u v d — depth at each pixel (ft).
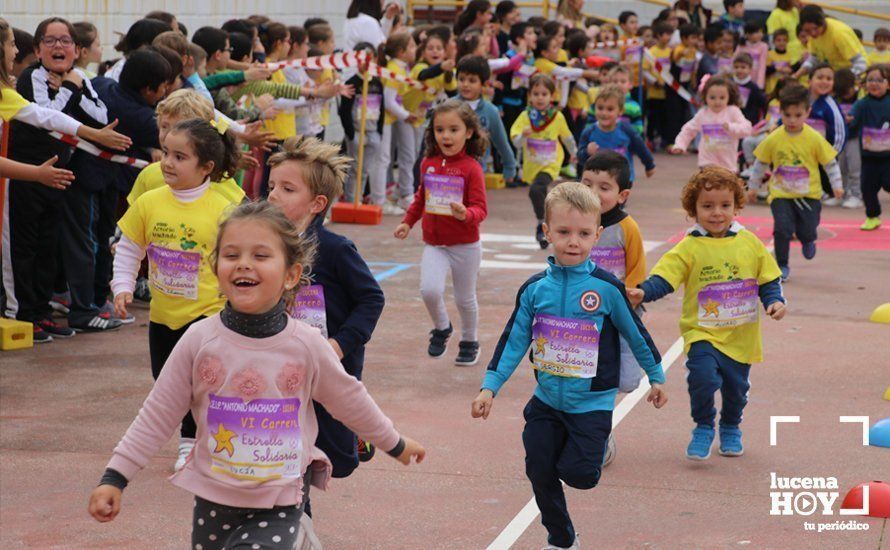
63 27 33.01
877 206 54.44
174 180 22.62
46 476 23.41
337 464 18.37
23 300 34.04
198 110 23.85
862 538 20.20
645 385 29.68
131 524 20.92
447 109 31.01
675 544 19.93
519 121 49.60
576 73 69.36
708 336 24.27
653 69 84.84
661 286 24.07
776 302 23.80
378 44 59.16
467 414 27.58
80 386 29.78
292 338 14.44
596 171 24.63
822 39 72.69
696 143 88.07
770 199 43.65
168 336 23.24
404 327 36.17
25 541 20.11
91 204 34.99
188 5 55.42
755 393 28.99
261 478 14.34
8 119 31.53
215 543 14.62
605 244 24.73
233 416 14.32
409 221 32.22
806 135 42.65
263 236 14.12
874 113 53.21
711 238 24.27
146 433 14.35
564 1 80.48
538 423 19.57
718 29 84.07
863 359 32.27
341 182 18.72
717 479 23.15
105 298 36.91
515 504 21.91
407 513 21.42
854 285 42.22
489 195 64.80
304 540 14.57
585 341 19.48
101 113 33.63
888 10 99.76
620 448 25.07
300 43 52.01
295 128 50.96
